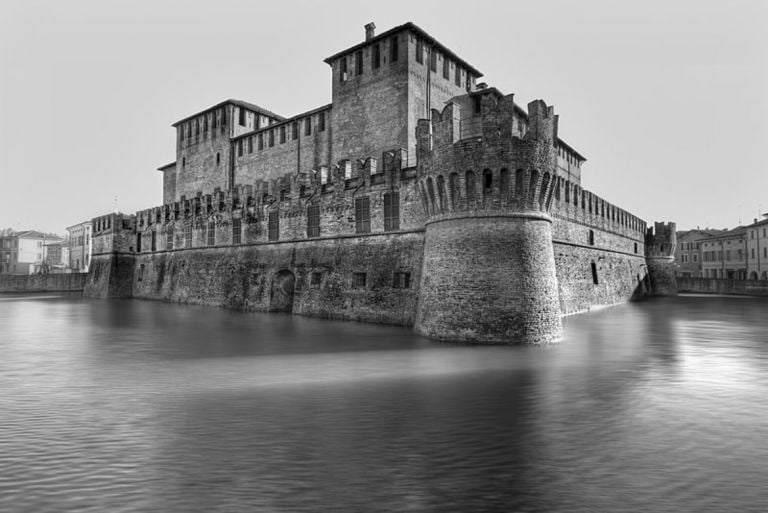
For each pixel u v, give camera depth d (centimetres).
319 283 4741
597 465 1241
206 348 2891
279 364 2409
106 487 1095
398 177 4041
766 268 10962
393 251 4056
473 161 3055
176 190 8525
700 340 3362
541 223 3125
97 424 1512
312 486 1106
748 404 1777
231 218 6100
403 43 5194
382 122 5353
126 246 8200
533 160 3006
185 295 6756
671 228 8812
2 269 15150
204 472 1174
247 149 7200
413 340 3133
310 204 4956
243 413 1622
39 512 984
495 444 1371
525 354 2677
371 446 1345
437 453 1302
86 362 2489
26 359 2580
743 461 1276
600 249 6266
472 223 3088
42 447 1326
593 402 1781
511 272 2984
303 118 6328
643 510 1023
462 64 5938
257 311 5428
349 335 3375
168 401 1762
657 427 1527
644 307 6231
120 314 5184
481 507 1023
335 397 1814
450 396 1831
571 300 5175
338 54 5838
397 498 1056
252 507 1009
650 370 2333
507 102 3014
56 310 5759
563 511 1012
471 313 3025
